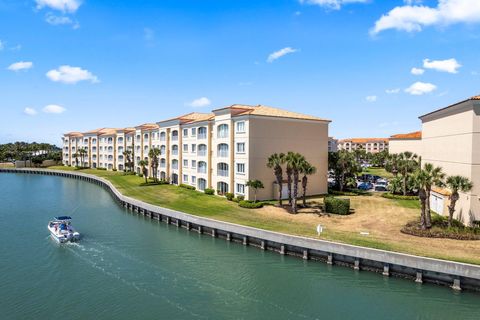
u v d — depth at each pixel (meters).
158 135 84.56
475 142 34.72
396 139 96.56
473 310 22.94
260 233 35.44
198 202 53.88
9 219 50.75
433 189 45.03
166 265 31.53
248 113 51.88
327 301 24.50
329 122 60.31
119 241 39.09
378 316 22.50
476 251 28.17
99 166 128.62
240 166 53.75
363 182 76.38
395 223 38.28
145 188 71.94
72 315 22.81
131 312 23.17
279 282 27.66
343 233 34.50
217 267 30.95
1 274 29.55
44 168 135.12
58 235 38.78
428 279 26.38
